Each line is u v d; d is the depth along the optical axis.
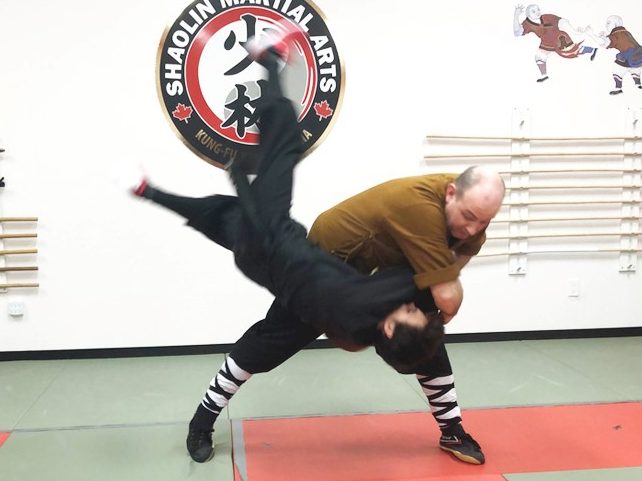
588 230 3.95
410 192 1.81
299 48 3.58
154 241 3.59
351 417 2.64
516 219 3.87
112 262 3.57
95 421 2.59
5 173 3.43
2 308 3.51
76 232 3.53
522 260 3.92
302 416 2.65
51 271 3.53
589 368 3.35
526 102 3.82
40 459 2.22
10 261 3.50
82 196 3.51
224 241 2.03
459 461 2.20
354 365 3.41
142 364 3.47
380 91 3.69
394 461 2.21
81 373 3.29
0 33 3.36
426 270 1.75
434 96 3.74
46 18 3.39
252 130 3.58
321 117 3.64
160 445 2.35
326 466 2.16
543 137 3.85
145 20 3.46
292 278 1.76
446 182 1.82
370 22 3.64
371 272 2.01
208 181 3.59
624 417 2.62
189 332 3.68
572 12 3.81
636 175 3.96
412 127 3.73
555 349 3.75
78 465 2.17
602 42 3.85
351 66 3.65
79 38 3.43
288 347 2.12
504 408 2.73
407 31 3.68
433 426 2.54
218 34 3.51
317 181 3.69
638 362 3.47
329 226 1.96
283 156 1.86
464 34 3.73
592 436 2.42
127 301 3.61
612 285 4.02
